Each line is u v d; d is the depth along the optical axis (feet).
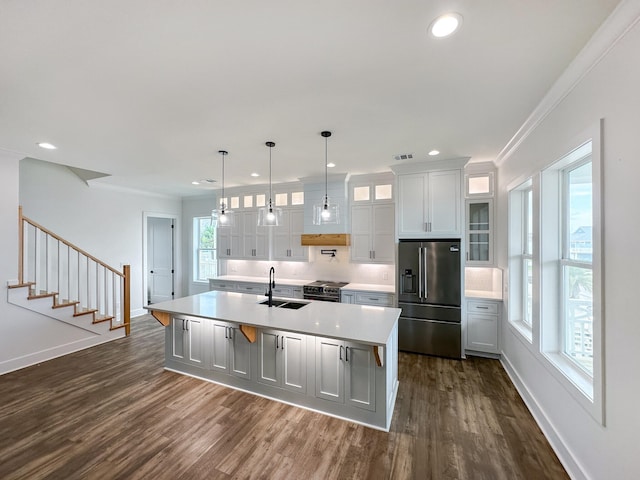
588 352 6.89
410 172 13.89
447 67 6.04
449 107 7.84
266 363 9.68
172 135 9.72
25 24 4.66
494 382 10.78
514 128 9.30
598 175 5.41
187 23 4.72
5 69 5.94
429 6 4.46
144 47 5.31
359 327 8.55
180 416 8.62
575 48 5.44
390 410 8.59
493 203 13.41
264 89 6.85
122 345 14.57
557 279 8.15
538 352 8.38
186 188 20.01
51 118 8.34
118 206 19.35
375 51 5.50
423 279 13.55
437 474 6.50
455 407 9.13
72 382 10.68
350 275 17.67
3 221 11.57
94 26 4.75
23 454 7.04
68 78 6.30
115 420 8.40
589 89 5.72
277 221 11.55
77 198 17.17
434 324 13.42
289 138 10.10
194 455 7.05
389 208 15.72
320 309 10.66
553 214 8.16
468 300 13.21
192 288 23.63
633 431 4.60
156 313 11.37
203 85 6.65
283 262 19.72
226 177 16.55
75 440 7.55
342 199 16.24
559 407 7.11
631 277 4.64
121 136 9.80
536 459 6.95
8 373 11.43
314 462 6.86
